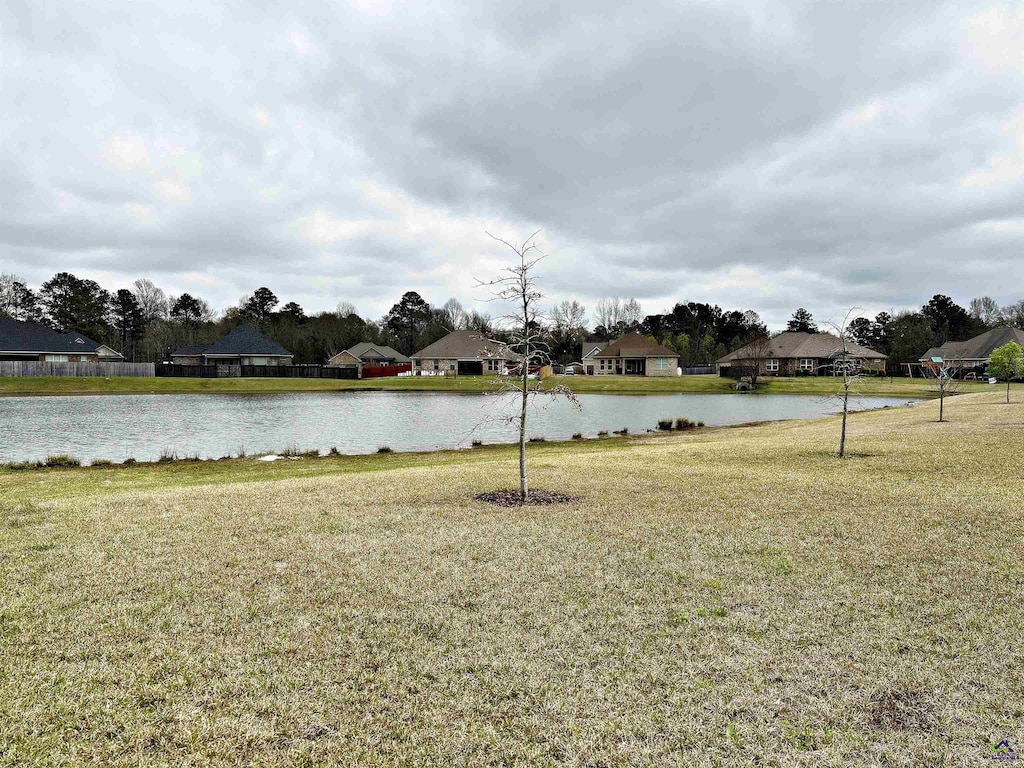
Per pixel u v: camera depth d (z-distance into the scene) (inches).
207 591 245.9
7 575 263.0
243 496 447.5
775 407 1720.0
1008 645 194.4
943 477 467.8
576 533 330.3
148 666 185.2
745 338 4407.0
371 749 147.7
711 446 766.5
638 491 449.4
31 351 2647.6
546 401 1939.0
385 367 3361.2
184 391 2265.0
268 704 165.8
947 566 266.7
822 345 3038.9
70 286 3941.9
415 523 356.5
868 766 140.0
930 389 2196.1
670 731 153.6
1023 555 279.1
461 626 213.3
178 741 150.0
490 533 332.5
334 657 191.8
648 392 2258.9
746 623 213.3
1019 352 2300.7
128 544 312.8
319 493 457.7
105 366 2603.3
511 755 145.6
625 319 5536.4
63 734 152.3
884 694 169.0
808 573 261.4
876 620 213.9
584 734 152.9
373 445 1018.7
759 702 165.6
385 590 247.0
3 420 1338.6
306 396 2134.6
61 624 214.2
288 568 274.1
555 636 204.8
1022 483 433.7
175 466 773.9
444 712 162.6
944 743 147.6
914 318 4138.8
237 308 4778.5
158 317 4475.9
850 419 1166.3
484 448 970.7
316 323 4571.9
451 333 3373.5
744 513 369.4
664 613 222.4
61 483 617.3
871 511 366.0
